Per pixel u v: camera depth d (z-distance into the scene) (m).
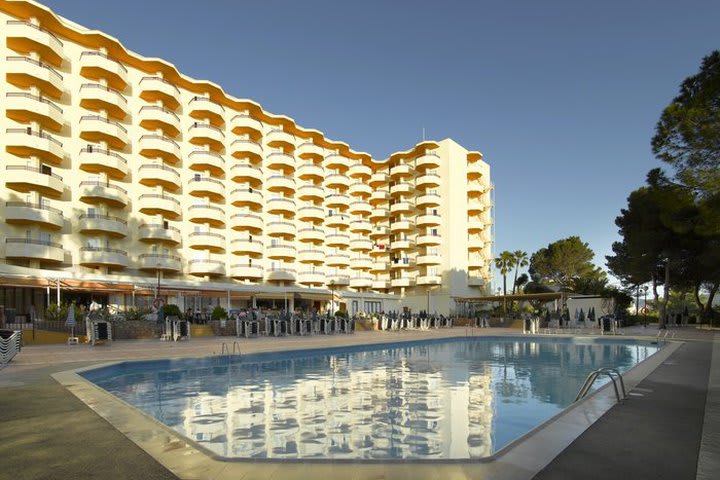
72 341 19.58
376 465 4.57
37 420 6.39
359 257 61.00
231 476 4.29
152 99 41.94
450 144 62.72
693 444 5.33
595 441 5.44
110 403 7.49
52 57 34.94
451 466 4.54
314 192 55.31
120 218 38.97
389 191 66.25
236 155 49.19
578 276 64.69
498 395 10.75
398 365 16.14
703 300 71.00
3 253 31.27
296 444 6.91
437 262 60.09
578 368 15.48
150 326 22.89
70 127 36.31
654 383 9.64
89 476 4.30
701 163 14.91
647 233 35.31
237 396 10.46
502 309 50.03
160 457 4.84
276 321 26.81
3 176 31.69
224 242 45.44
